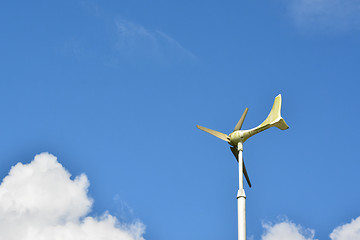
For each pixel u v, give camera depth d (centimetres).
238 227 3209
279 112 3556
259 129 3591
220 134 3756
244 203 3291
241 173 3491
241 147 3612
